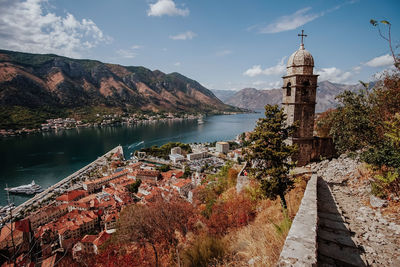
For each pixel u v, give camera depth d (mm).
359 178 13359
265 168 13508
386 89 12789
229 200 20016
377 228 7270
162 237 23219
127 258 22703
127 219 26797
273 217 11336
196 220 22172
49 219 61938
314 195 8711
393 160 9836
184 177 102812
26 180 99438
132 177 102312
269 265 6070
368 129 13711
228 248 9711
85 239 40875
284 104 21766
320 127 26812
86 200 74688
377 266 5312
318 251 6230
